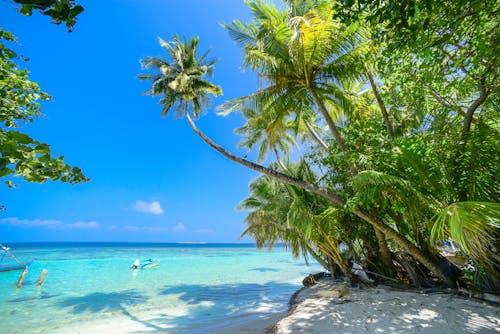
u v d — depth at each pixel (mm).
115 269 24000
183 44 14086
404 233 10008
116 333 7852
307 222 10102
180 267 25562
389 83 6504
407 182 6555
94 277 19172
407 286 9977
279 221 13898
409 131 10062
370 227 11328
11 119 2623
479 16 3637
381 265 11414
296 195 11273
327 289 10891
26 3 1160
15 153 1359
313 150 11508
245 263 30141
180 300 12164
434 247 8844
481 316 5871
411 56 5039
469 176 6340
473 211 4445
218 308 10711
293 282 17062
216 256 43062
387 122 9508
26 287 15422
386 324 6023
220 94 14383
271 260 34531
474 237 4391
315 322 6711
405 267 10406
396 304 7332
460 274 8742
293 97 10188
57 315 9844
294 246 14305
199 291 14180
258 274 20703
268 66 9789
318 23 8273
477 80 5500
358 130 9188
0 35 2611
